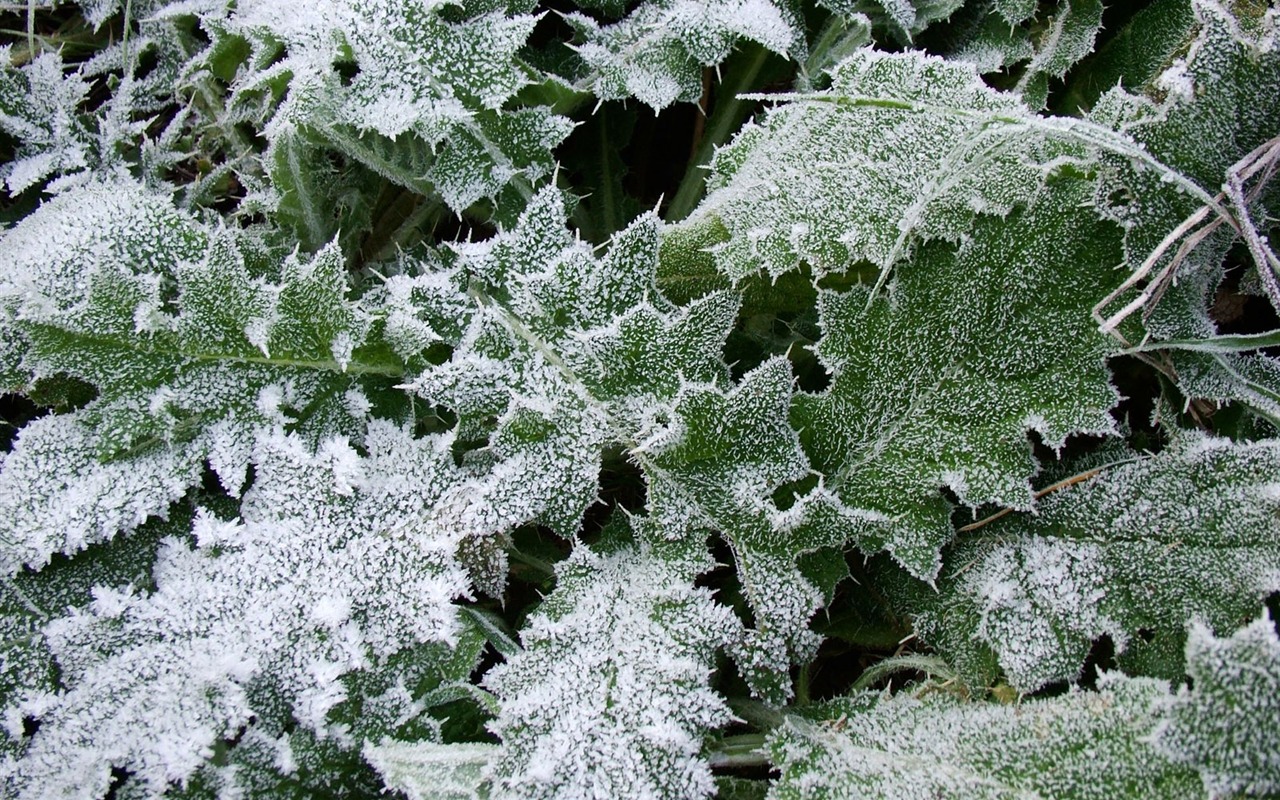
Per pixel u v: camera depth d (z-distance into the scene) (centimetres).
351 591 59
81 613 59
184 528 62
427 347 62
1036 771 56
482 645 60
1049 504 60
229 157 70
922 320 60
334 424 62
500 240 62
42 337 60
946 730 57
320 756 59
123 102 68
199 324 61
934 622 60
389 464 61
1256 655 53
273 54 65
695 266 62
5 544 60
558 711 58
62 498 60
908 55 61
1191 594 58
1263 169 58
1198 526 58
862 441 61
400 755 58
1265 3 59
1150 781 54
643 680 58
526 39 67
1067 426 59
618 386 61
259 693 59
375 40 63
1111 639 60
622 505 65
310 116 63
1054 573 59
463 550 60
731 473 60
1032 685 58
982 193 60
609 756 57
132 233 62
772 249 61
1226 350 59
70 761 57
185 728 58
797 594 59
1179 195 58
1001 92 63
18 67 71
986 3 66
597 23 68
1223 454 58
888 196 60
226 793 58
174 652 58
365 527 60
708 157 68
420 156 66
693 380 61
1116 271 59
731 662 62
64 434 61
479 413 61
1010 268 60
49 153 67
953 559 61
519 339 61
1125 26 66
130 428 60
